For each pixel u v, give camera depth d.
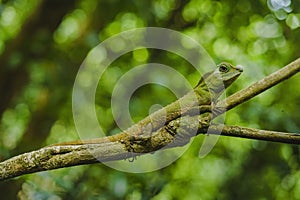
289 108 8.97
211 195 10.26
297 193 9.51
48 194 6.76
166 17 9.73
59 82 9.20
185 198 10.23
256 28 9.80
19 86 9.32
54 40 9.62
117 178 7.09
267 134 3.25
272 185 9.37
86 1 9.99
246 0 9.50
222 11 9.82
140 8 8.62
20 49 9.15
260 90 3.33
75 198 7.08
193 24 9.82
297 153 8.61
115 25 10.03
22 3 10.47
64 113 9.99
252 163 9.50
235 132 3.27
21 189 7.52
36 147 9.59
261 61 9.69
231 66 3.69
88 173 7.91
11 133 10.47
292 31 9.34
